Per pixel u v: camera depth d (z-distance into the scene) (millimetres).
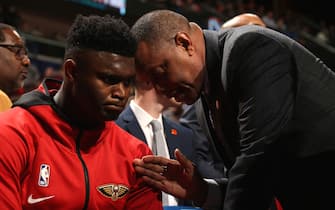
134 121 1974
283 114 1187
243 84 1219
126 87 1139
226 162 1566
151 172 1284
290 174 1386
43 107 1192
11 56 1908
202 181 1408
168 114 3238
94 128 1209
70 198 1136
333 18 13867
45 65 5734
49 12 8086
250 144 1196
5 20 6367
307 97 1293
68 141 1184
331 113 1314
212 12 9617
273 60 1213
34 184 1122
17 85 1962
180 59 1285
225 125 1431
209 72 1353
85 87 1116
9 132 1127
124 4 7680
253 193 1222
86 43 1108
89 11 8086
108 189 1198
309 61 1313
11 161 1100
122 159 1254
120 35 1113
